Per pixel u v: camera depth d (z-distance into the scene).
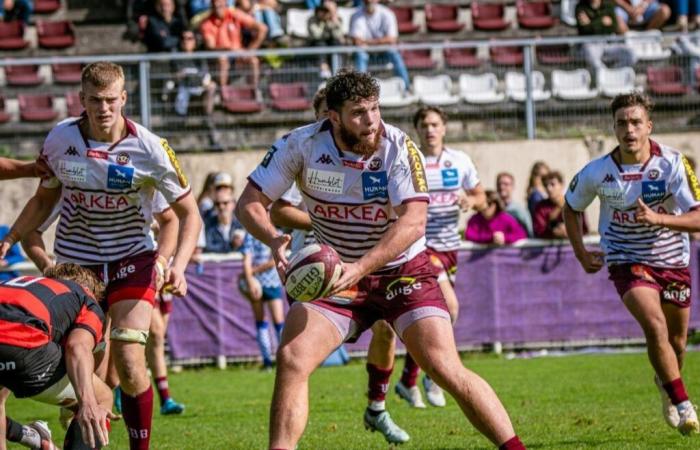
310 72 53.97
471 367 40.03
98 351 20.34
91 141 19.58
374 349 23.14
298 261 16.06
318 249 16.12
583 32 58.72
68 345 16.86
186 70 52.66
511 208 45.78
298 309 17.05
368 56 54.44
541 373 37.44
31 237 21.08
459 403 16.44
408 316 17.12
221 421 28.58
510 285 44.19
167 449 23.72
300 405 16.08
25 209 20.70
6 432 19.45
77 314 17.61
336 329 16.95
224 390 36.06
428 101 55.19
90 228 19.98
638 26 64.44
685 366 37.47
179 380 39.62
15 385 17.30
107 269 19.94
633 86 55.25
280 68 53.81
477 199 32.44
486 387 16.39
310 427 26.62
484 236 44.38
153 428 27.47
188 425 27.94
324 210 17.69
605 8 58.78
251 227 17.42
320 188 17.48
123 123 19.62
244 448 23.55
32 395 17.48
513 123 54.84
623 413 27.50
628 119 23.52
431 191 31.67
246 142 53.56
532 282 44.31
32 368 17.06
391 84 54.91
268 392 35.22
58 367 17.42
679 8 64.50
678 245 23.95
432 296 17.38
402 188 17.20
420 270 17.53
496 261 44.09
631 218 24.05
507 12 67.88
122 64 52.31
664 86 55.31
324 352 16.70
